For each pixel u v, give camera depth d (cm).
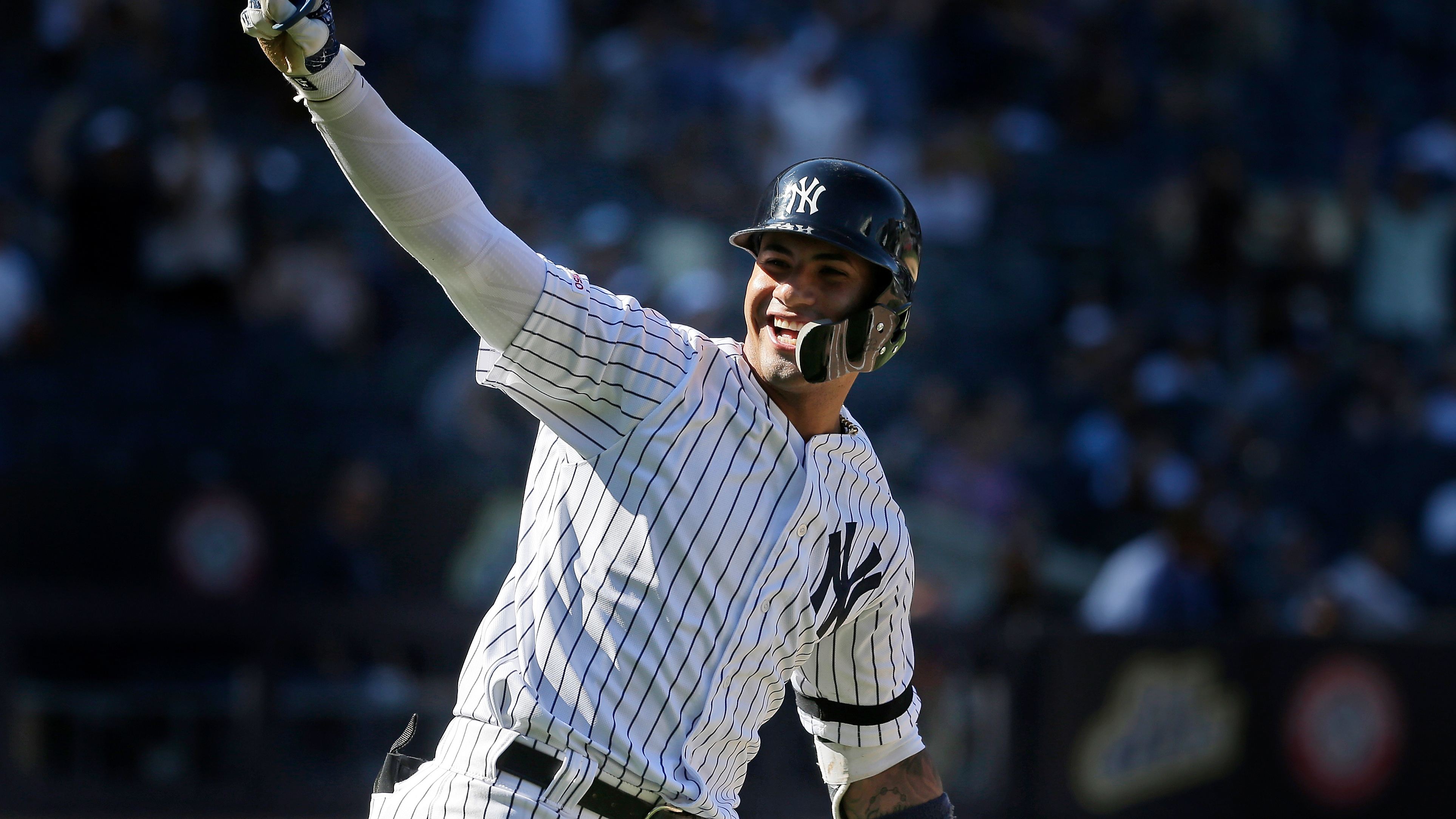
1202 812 2955
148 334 3550
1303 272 4466
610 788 896
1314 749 2998
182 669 2706
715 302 3509
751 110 4194
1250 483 3872
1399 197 4653
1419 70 5509
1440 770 3056
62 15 3956
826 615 972
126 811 2662
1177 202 4466
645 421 895
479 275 841
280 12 777
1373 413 4116
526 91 4228
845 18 4591
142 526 2866
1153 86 5047
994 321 4297
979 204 4469
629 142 4122
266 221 3653
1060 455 3831
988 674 2886
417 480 3225
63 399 3466
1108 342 4119
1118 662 2933
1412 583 3800
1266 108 5166
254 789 2703
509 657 916
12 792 2623
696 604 903
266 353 3588
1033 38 4759
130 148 3547
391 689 2755
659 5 4316
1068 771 2897
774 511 923
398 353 3712
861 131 4334
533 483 965
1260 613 3397
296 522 2920
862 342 926
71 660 2670
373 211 836
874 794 1121
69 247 3544
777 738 2773
